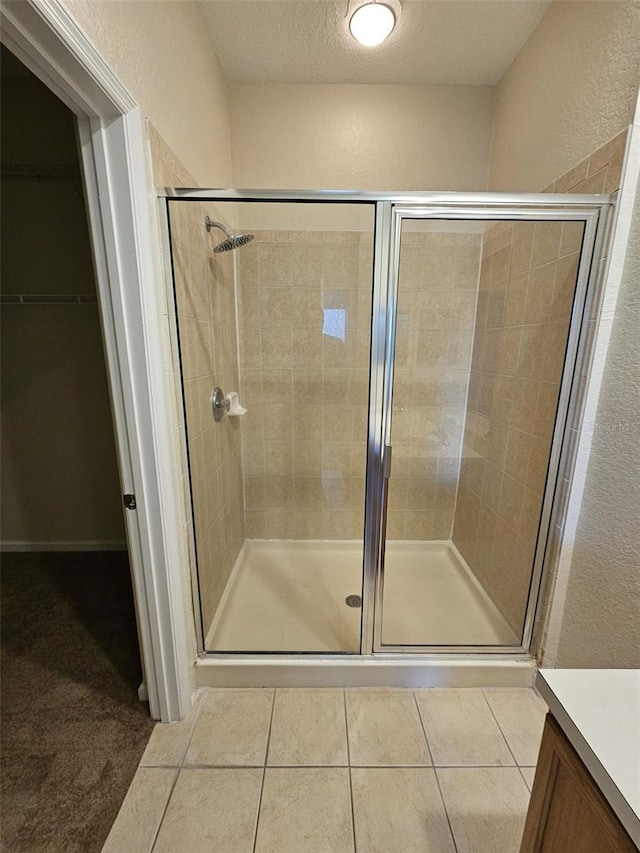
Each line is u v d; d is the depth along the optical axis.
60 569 2.21
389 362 1.37
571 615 1.31
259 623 1.67
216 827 0.99
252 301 1.95
